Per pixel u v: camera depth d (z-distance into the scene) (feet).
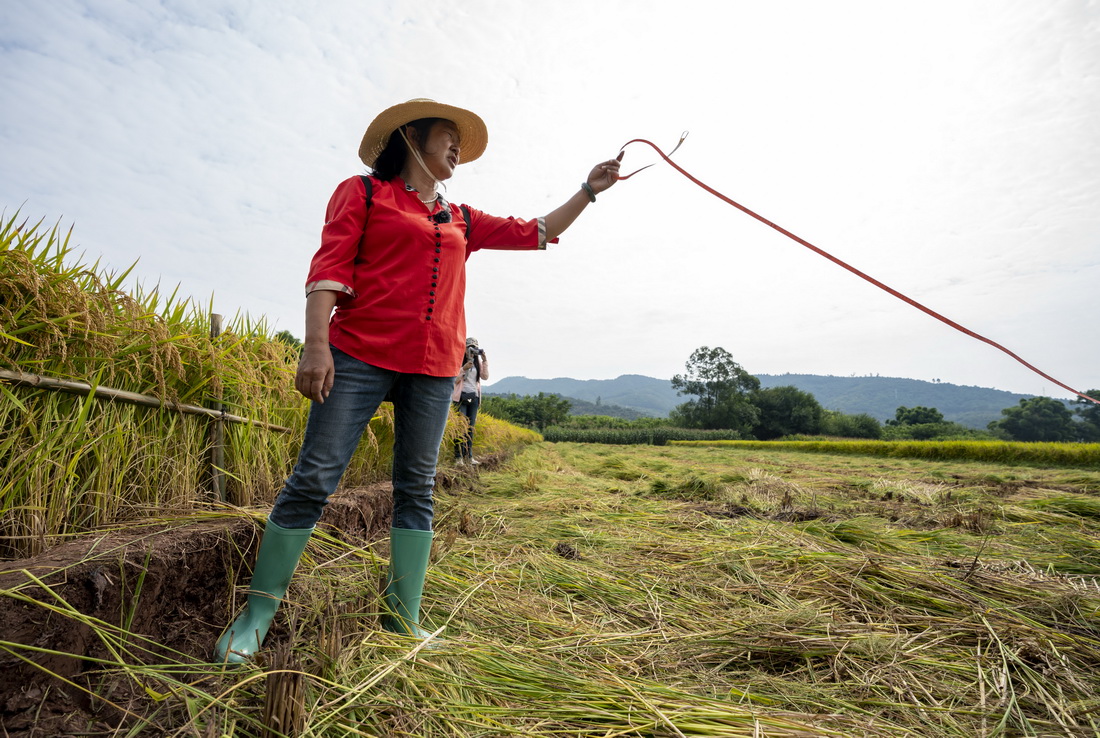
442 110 5.93
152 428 7.04
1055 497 17.30
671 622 7.00
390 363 5.53
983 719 4.77
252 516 6.70
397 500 6.11
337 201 5.54
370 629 5.44
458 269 6.09
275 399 10.28
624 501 16.19
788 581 8.67
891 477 28.66
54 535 5.32
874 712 4.83
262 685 4.35
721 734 4.12
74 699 3.93
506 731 4.10
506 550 9.76
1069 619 7.16
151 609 4.92
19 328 5.61
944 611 7.45
